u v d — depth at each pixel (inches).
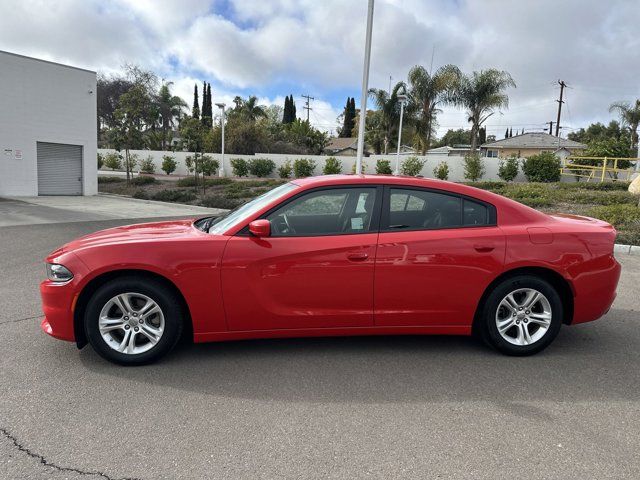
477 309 161.9
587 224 169.6
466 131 3403.1
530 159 1034.7
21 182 821.9
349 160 1253.1
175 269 145.4
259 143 1728.6
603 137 1766.7
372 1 558.3
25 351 161.2
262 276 148.8
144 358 149.9
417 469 102.1
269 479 98.3
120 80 1914.4
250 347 167.9
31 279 255.9
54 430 114.8
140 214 609.6
